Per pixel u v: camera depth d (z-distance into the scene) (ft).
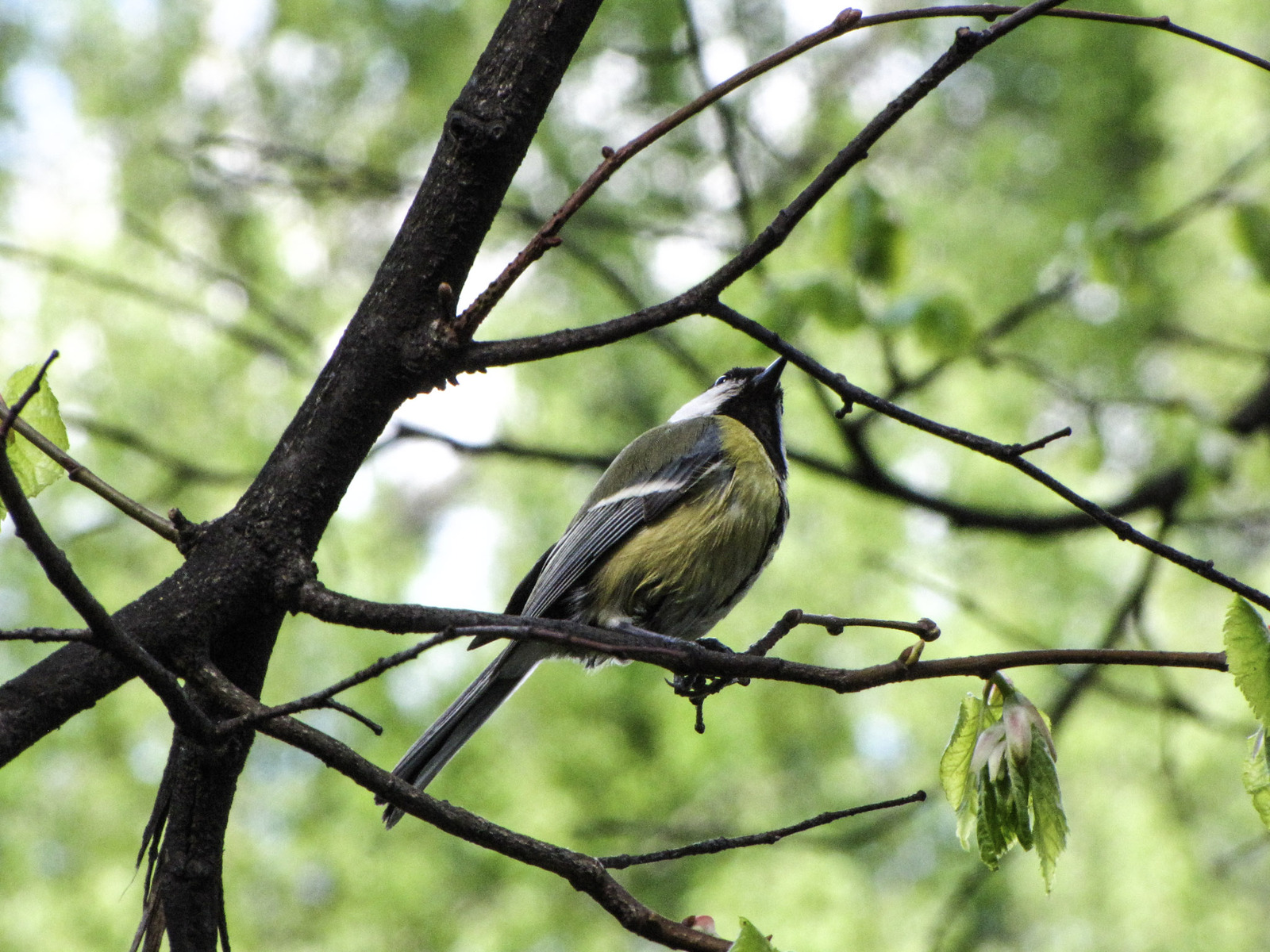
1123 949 38.29
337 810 40.57
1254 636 12.33
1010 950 40.88
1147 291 33.04
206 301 42.68
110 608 38.37
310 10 43.60
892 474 38.24
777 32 38.37
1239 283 42.11
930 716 42.37
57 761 40.11
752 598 42.09
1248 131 39.93
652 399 41.57
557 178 40.34
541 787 40.32
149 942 13.44
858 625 13.98
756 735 41.22
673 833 38.22
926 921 38.91
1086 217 42.16
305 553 14.06
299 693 40.60
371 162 43.96
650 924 12.20
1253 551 45.27
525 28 14.25
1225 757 38.93
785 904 38.32
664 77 37.06
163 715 40.60
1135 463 41.83
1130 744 40.04
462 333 14.05
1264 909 39.04
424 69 42.57
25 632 11.07
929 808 38.29
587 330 14.19
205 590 13.65
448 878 39.70
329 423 14.26
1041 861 13.10
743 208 31.12
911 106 13.53
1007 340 40.93
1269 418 36.50
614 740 41.52
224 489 40.19
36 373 13.83
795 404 39.32
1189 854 37.65
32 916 37.76
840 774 42.52
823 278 29.89
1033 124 45.96
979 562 43.47
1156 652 13.08
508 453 30.50
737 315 14.62
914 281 42.24
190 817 13.66
